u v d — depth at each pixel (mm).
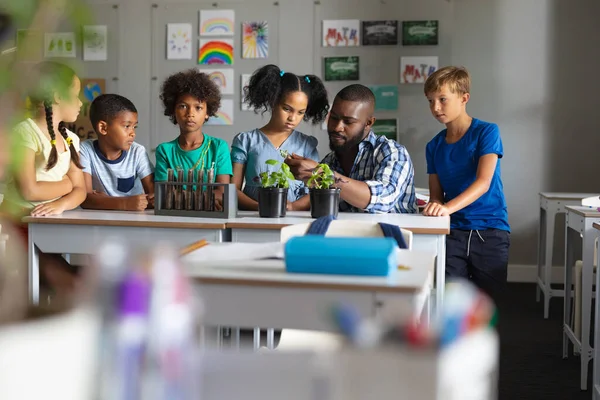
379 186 2771
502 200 3146
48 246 2559
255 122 5492
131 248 578
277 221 2521
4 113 569
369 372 559
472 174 3074
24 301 626
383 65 5379
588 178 5305
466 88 3047
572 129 5301
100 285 549
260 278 1409
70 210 2887
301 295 1399
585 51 5266
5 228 1015
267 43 5457
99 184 3217
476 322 589
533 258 5391
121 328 541
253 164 3145
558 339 3666
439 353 544
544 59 5297
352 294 1366
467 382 566
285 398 605
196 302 658
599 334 2467
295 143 3166
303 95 3074
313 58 5430
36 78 559
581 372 2830
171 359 552
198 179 2652
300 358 601
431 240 2381
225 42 5488
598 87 5262
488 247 3096
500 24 5309
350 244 1492
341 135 2908
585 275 2871
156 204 2693
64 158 2729
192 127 3156
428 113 5367
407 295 1343
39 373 513
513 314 4273
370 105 2918
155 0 5516
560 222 5355
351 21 5391
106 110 3146
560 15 5270
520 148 5352
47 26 546
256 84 3113
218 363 618
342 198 2771
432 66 5355
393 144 2906
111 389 544
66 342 526
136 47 5543
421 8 5352
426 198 4008
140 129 5574
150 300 544
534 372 3078
